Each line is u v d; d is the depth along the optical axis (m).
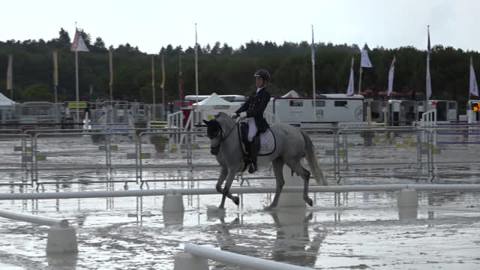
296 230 13.06
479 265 9.41
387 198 19.02
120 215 15.92
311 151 16.70
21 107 61.59
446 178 23.98
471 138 35.75
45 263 10.17
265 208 16.72
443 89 100.56
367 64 64.06
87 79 146.00
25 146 23.91
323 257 10.18
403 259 9.91
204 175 25.50
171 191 16.39
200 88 118.69
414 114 64.94
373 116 68.94
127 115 52.69
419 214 15.36
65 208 17.48
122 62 152.62
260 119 15.98
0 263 10.22
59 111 64.12
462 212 15.66
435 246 10.99
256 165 15.94
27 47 164.12
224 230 13.20
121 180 23.14
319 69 109.00
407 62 101.00
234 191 16.92
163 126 47.28
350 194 20.19
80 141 27.58
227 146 15.88
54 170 25.28
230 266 9.59
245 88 119.81
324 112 62.84
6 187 22.66
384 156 27.62
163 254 10.73
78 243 11.93
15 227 14.54
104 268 9.70
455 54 101.44
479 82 99.50
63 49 166.38
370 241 11.60
